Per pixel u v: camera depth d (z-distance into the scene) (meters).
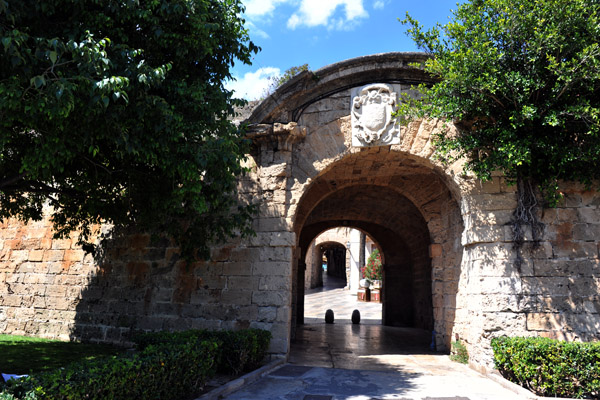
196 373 6.71
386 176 13.85
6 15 5.67
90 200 9.81
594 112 7.79
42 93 5.61
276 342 9.90
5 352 10.32
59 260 13.91
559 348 7.25
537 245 9.11
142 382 5.57
